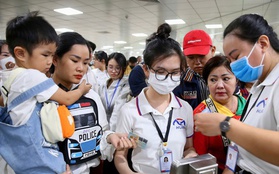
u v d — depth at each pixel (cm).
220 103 125
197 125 80
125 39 1145
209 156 66
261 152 63
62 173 83
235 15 623
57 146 89
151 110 100
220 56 124
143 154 99
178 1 487
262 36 77
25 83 81
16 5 512
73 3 501
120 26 791
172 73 97
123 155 105
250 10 573
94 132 96
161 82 96
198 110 124
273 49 81
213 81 123
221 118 72
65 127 83
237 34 80
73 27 807
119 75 250
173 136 101
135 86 217
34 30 81
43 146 82
